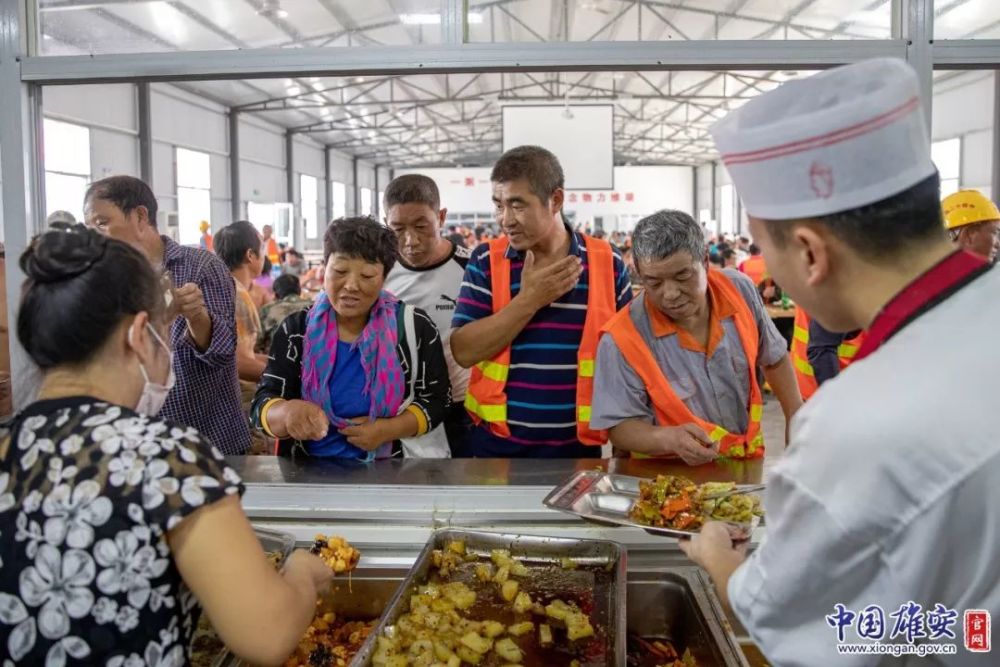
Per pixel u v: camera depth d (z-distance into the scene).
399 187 2.46
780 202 0.78
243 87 12.83
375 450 1.81
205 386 2.08
